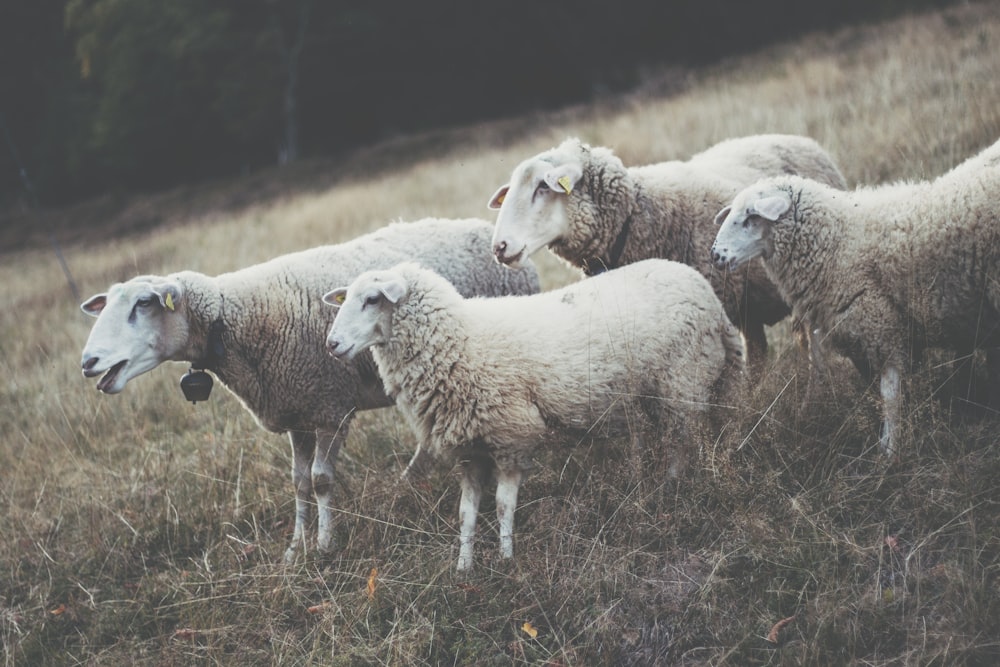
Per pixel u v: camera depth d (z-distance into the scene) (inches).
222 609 182.4
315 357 196.1
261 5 1210.0
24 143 1473.9
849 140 341.4
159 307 189.0
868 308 168.6
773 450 170.2
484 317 173.3
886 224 168.7
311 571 183.9
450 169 616.1
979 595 137.3
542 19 1152.2
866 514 158.1
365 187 686.5
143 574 205.9
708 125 435.8
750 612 148.6
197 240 615.2
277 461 226.5
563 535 166.9
